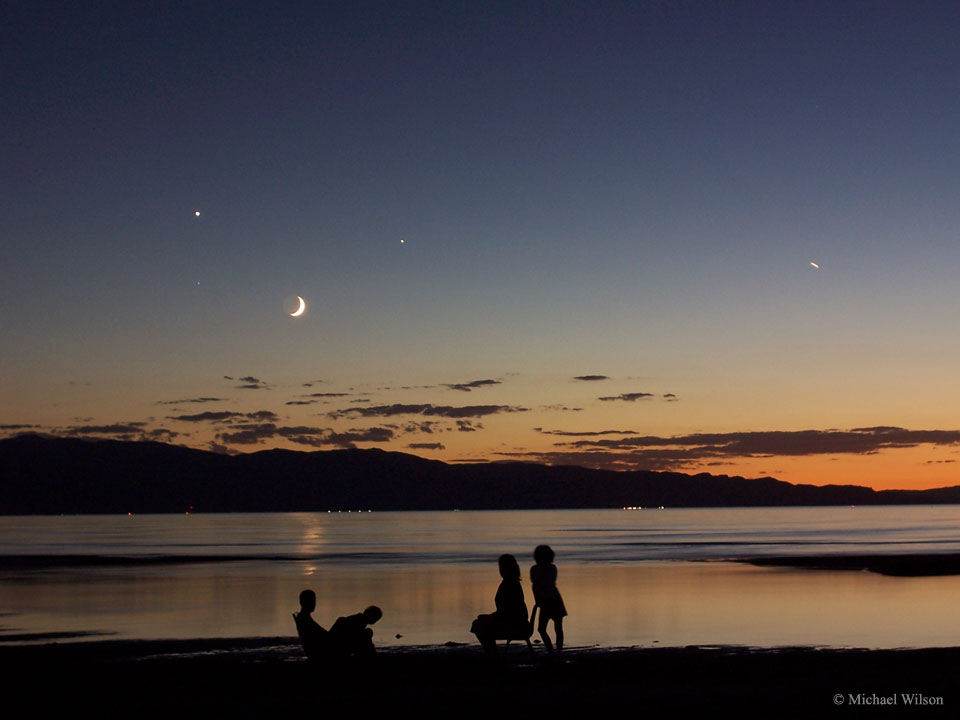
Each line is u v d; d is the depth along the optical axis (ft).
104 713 36.70
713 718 34.96
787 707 36.60
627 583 114.73
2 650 61.05
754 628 72.23
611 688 41.34
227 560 177.78
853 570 135.85
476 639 67.36
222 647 62.54
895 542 239.91
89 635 71.05
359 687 43.91
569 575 129.18
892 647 61.36
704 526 428.56
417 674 47.47
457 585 115.65
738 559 167.53
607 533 338.13
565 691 40.40
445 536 323.16
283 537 322.96
